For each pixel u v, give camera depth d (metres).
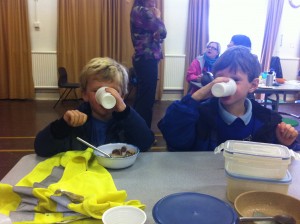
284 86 3.57
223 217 0.65
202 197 0.73
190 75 3.70
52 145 1.14
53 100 5.67
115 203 0.76
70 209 0.76
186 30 5.80
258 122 1.32
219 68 1.23
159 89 5.82
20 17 5.28
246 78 1.21
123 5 5.43
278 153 0.85
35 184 0.88
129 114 1.26
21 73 5.46
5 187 0.80
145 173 1.03
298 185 0.95
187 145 1.34
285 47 6.17
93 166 1.04
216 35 6.01
